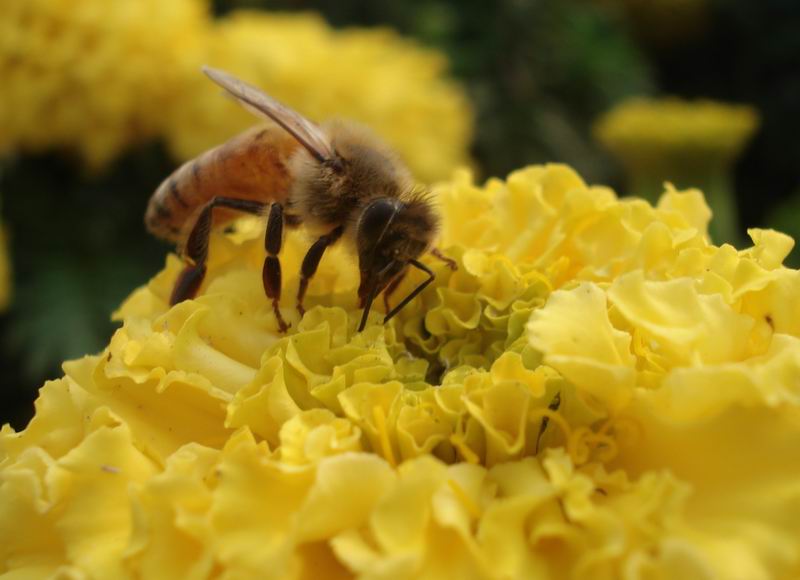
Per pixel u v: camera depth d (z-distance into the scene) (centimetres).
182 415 8
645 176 14
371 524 7
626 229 8
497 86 20
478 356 8
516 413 7
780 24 25
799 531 7
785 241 8
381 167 9
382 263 8
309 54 13
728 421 7
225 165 9
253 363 8
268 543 7
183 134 13
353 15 20
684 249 8
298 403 8
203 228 9
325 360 8
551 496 7
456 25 20
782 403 7
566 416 7
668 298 7
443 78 19
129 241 13
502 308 8
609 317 8
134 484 7
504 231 9
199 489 7
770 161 25
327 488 7
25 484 7
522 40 20
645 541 7
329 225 8
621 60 20
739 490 7
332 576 7
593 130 20
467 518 7
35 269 13
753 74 25
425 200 8
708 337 7
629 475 7
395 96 14
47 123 13
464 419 7
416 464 7
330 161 8
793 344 7
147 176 13
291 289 8
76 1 12
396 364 8
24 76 12
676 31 25
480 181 19
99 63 12
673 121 14
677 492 7
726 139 14
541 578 7
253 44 13
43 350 12
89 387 8
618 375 7
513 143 19
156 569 7
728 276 8
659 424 7
